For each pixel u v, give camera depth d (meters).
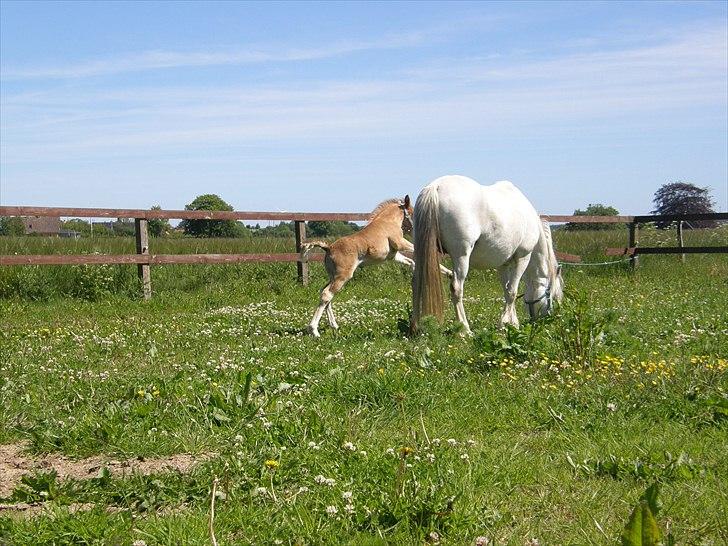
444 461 4.64
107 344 9.42
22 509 4.28
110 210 15.06
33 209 14.45
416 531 3.82
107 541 3.68
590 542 3.74
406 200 12.28
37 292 14.68
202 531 3.88
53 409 6.12
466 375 7.15
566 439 5.41
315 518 3.96
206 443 5.25
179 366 7.94
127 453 5.11
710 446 5.16
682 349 8.07
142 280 15.12
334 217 17.12
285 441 5.14
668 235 22.89
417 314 9.25
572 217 18.86
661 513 4.04
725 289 14.92
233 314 12.38
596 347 7.86
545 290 10.63
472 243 9.58
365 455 4.71
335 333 10.29
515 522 4.05
